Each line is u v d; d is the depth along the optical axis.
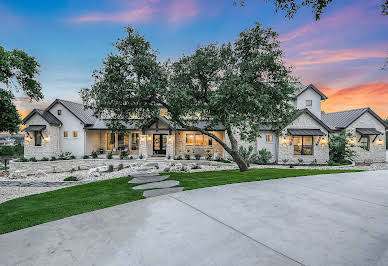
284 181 8.05
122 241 3.35
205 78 11.03
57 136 20.17
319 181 8.01
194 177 9.84
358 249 2.92
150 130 20.28
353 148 19.41
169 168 14.05
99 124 21.00
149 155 20.55
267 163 18.17
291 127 18.47
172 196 6.14
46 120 19.03
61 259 2.82
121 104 10.08
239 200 5.55
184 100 9.50
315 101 19.53
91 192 7.44
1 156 22.78
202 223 4.04
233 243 3.19
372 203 5.15
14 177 14.25
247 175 9.79
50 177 14.46
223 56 10.88
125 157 18.91
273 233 3.51
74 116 20.30
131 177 10.29
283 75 10.06
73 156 19.36
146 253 2.94
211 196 6.03
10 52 7.68
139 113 11.78
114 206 5.34
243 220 4.14
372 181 7.95
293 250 2.93
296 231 3.58
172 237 3.46
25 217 4.81
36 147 19.31
